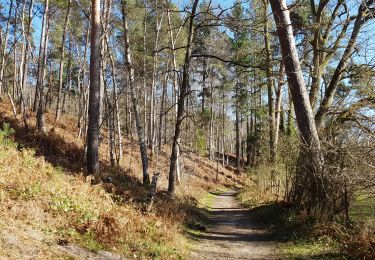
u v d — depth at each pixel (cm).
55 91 5056
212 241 1152
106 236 799
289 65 1265
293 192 1441
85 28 3139
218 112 5916
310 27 1553
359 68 1329
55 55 3800
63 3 2500
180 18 3000
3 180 847
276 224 1348
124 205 1123
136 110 1917
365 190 992
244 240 1190
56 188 926
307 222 1123
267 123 2608
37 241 662
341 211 1096
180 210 1434
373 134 862
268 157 2373
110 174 1644
